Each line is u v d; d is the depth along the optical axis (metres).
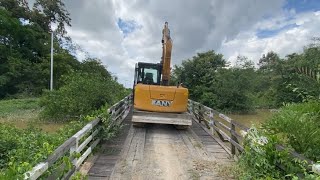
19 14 46.75
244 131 6.80
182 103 12.05
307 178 3.84
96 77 18.50
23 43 45.22
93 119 7.77
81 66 43.84
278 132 5.51
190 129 12.66
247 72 30.56
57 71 41.69
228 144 9.67
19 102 29.84
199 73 34.78
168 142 10.02
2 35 41.59
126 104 16.45
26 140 8.93
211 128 11.34
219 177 6.56
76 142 5.52
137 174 6.66
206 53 36.06
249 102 29.67
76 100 16.25
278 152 5.13
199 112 14.45
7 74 39.31
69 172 5.04
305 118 5.34
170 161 7.73
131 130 11.75
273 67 30.59
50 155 4.25
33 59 45.78
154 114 11.88
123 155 8.09
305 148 5.06
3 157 8.36
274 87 27.38
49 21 49.81
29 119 18.78
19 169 3.56
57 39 49.44
